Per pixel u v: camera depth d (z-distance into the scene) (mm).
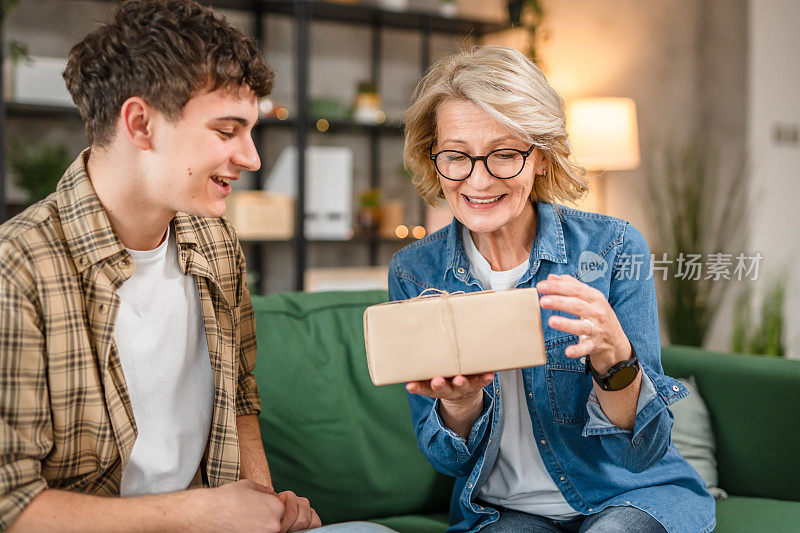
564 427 1239
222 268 1223
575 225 1312
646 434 1128
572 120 3816
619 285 1241
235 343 1243
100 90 975
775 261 4031
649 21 4395
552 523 1271
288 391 1528
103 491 1065
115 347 1032
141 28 955
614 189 4336
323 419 1538
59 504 920
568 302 974
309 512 1146
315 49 3844
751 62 4020
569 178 1256
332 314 1680
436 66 1237
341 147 3904
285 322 1609
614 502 1201
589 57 4270
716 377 1748
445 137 1165
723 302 3896
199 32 952
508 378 1265
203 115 963
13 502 896
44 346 967
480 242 1310
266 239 3430
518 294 994
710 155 4262
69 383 983
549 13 4117
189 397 1147
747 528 1425
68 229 1018
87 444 1014
